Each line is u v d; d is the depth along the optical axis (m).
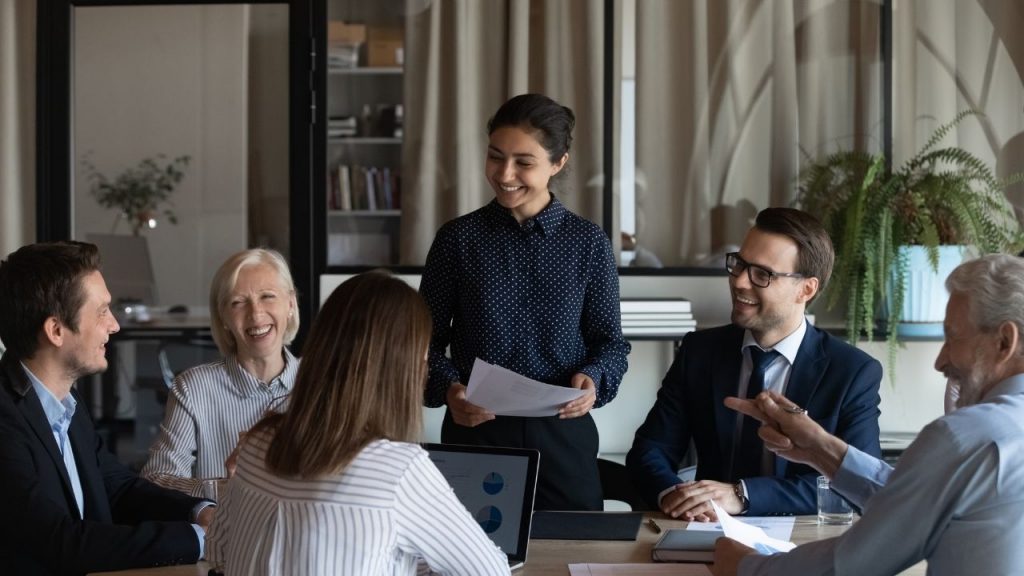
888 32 4.13
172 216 4.46
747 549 1.89
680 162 4.20
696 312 4.16
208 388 2.69
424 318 1.55
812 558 1.73
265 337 2.65
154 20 4.36
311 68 4.21
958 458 1.59
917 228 3.79
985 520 1.58
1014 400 1.64
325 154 4.22
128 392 4.78
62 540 1.95
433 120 4.21
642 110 4.19
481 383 2.40
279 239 4.40
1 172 4.34
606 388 2.70
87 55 4.37
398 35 4.20
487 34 4.20
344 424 1.48
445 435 2.75
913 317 3.84
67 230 4.34
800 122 4.18
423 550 1.52
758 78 4.18
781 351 2.59
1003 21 4.16
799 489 2.37
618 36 4.18
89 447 2.27
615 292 2.80
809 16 4.16
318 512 1.46
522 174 2.63
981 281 1.68
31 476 2.01
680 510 2.31
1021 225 4.14
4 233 4.35
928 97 4.19
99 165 4.43
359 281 1.54
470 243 2.74
